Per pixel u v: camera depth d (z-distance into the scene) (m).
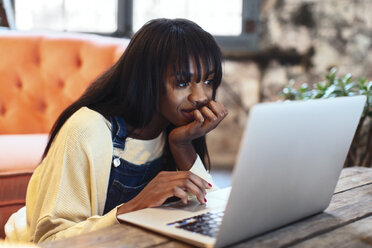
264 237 0.83
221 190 1.14
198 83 1.13
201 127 1.15
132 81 1.14
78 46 2.72
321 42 4.09
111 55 2.63
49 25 4.64
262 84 4.33
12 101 2.73
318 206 0.96
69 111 1.18
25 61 2.72
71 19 4.64
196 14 4.58
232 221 0.75
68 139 1.09
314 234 0.86
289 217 0.89
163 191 1.00
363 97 0.95
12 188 2.03
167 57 1.11
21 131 2.73
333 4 4.02
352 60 3.99
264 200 0.80
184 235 0.80
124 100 1.16
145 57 1.13
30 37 2.76
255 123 0.71
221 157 4.46
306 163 0.86
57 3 4.62
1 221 2.02
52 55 2.71
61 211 1.05
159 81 1.12
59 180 1.07
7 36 2.75
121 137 1.17
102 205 1.14
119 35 4.58
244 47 4.46
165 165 1.33
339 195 1.13
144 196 1.01
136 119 1.18
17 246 0.81
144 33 1.15
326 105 0.85
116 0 4.56
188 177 1.03
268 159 0.77
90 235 0.83
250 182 0.75
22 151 2.16
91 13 4.61
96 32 4.61
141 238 0.82
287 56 4.23
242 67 4.36
